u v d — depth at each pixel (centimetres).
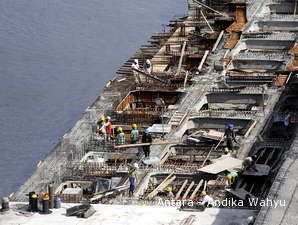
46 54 14550
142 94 12069
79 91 13225
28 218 8375
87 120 11250
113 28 15575
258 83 11906
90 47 14725
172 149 10381
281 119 10819
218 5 15112
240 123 10981
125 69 12950
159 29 15400
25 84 13450
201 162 10050
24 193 9475
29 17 16000
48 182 9700
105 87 12325
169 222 8200
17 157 11262
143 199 8962
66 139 10744
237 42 13325
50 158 10281
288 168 8500
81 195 9206
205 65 12762
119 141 10412
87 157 10281
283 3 14725
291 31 13988
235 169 9525
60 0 16912
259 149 10112
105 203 8925
